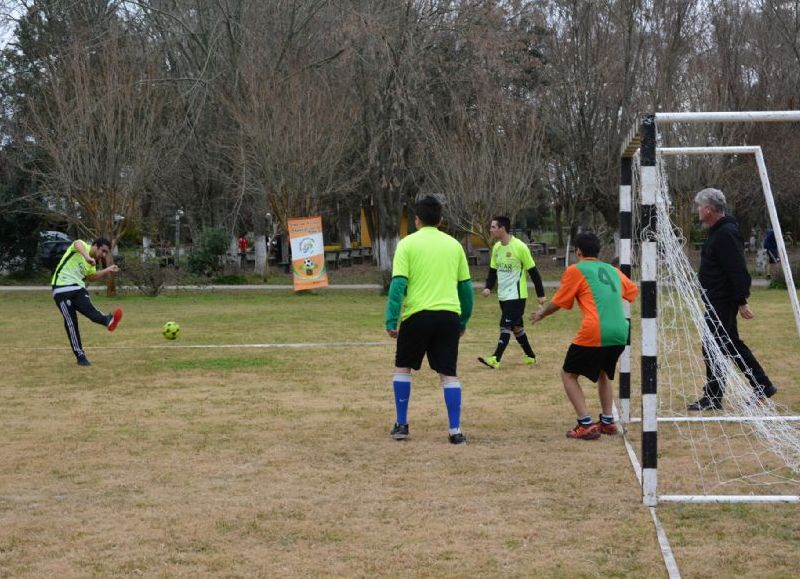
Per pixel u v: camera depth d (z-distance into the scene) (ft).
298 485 25.41
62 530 21.65
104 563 19.43
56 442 30.99
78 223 117.91
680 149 29.32
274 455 28.96
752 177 126.21
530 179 122.62
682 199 105.09
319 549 20.21
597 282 30.53
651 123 23.72
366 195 163.94
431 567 19.04
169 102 130.21
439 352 30.76
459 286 31.40
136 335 66.39
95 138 114.21
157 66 128.98
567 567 18.97
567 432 31.91
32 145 138.41
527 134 124.77
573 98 134.72
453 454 28.94
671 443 30.53
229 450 29.68
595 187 137.08
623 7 127.75
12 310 92.84
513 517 22.35
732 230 35.55
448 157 121.60
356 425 33.65
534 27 134.31
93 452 29.50
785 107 127.13
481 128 122.01
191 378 45.27
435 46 126.11
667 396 39.32
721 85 120.26
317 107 122.31
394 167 124.77
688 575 18.54
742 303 35.29
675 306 35.45
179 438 31.53
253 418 35.06
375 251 184.34
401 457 28.60
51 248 149.07
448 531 21.34
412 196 157.17
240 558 19.70
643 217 23.59
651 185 23.68
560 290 30.99
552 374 46.16
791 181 124.88
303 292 120.78
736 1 132.16
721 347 35.81
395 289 30.35
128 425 33.83
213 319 80.43
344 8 122.72
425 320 30.48
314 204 122.01
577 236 31.40
